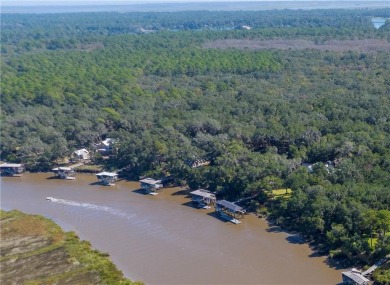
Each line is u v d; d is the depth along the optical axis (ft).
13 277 384.88
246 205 482.28
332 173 467.11
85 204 522.06
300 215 435.94
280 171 490.49
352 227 393.91
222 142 568.41
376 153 498.28
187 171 543.80
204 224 458.91
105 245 432.66
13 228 458.09
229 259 396.37
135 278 378.73
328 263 379.14
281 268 377.91
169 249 418.51
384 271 351.05
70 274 378.94
